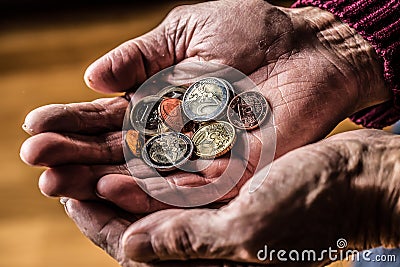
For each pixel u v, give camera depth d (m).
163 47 0.45
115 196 0.38
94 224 0.38
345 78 0.42
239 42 0.43
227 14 0.44
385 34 0.42
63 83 0.82
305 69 0.42
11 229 0.68
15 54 0.88
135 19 0.91
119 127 0.42
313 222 0.34
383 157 0.35
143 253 0.35
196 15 0.44
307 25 0.44
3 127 0.78
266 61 0.43
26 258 0.65
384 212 0.35
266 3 0.44
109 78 0.43
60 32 0.91
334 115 0.42
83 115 0.41
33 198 0.71
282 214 0.34
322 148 0.36
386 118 0.45
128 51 0.44
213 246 0.34
